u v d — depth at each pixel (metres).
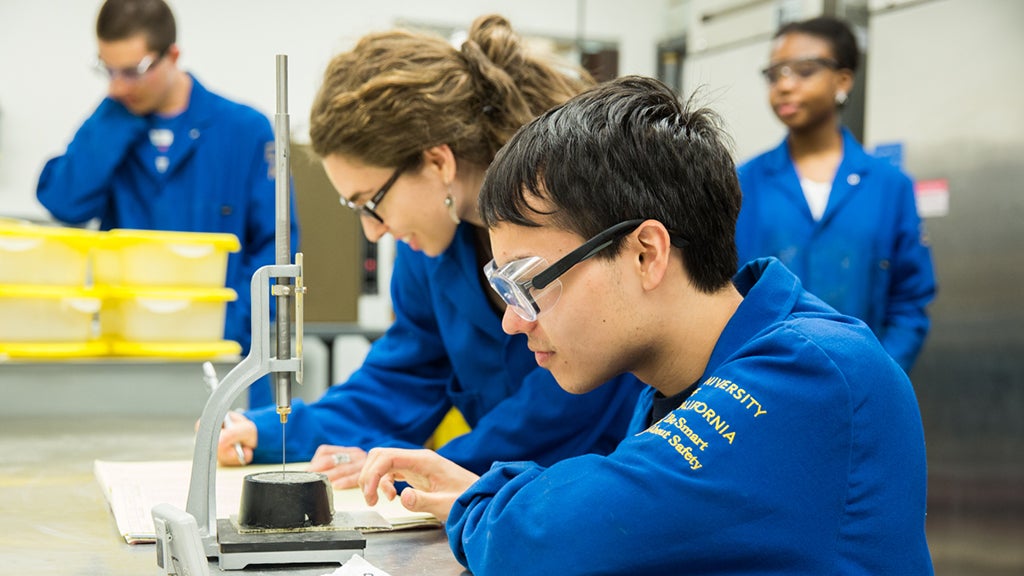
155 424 2.27
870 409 0.94
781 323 1.00
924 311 2.84
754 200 2.96
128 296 2.50
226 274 2.94
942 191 3.22
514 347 1.67
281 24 5.04
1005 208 3.03
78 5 4.70
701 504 0.90
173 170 2.97
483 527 1.03
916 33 3.28
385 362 1.84
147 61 2.83
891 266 2.82
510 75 1.57
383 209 1.56
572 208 0.97
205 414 1.14
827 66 2.81
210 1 4.90
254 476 1.16
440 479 1.30
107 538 1.21
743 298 1.08
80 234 2.50
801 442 0.91
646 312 1.00
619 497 0.92
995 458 3.10
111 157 2.91
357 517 1.28
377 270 4.82
